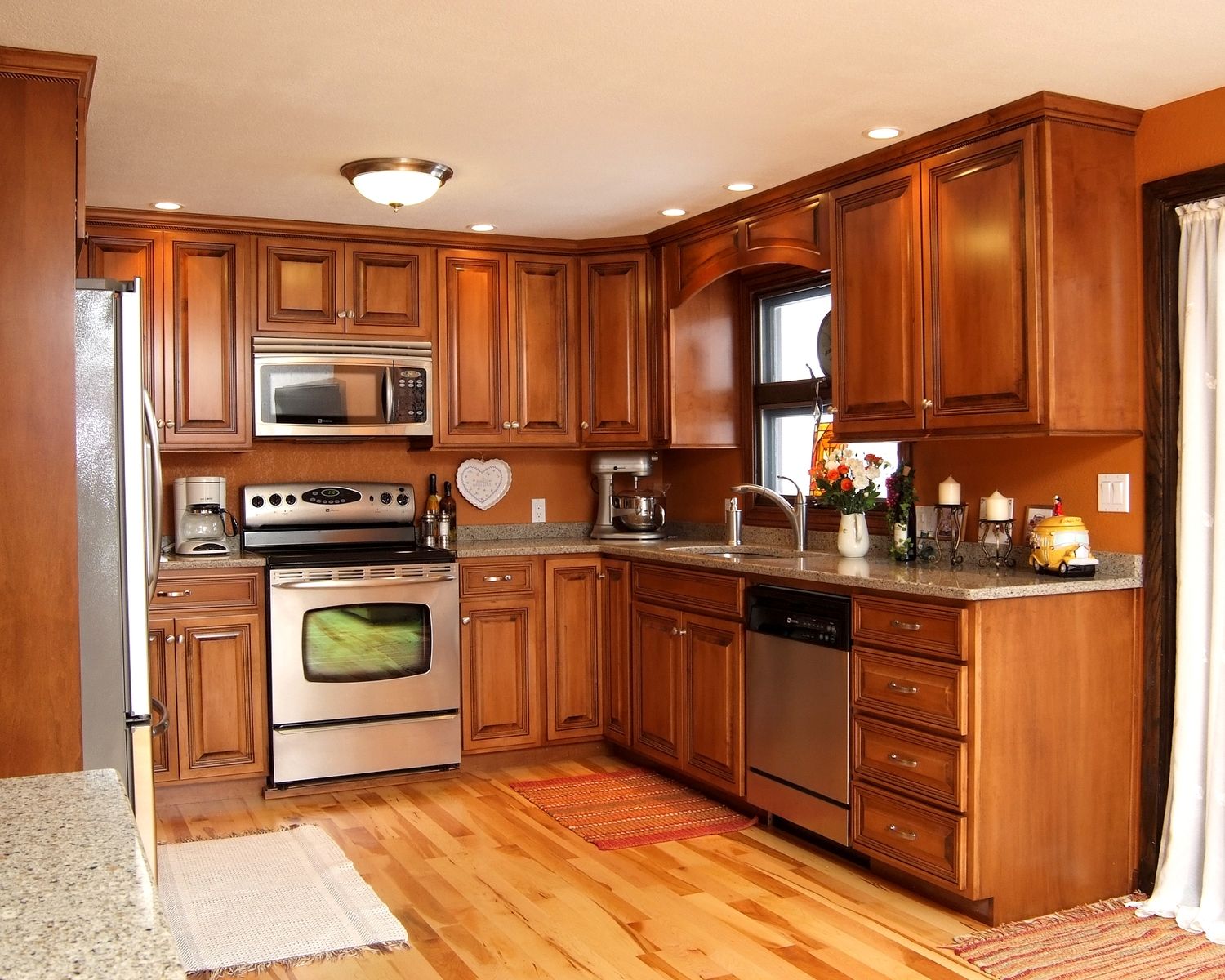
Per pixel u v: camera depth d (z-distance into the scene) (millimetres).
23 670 2658
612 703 4887
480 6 2475
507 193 4184
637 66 2855
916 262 3502
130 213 4402
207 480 4555
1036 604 3092
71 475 2691
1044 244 3098
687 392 4918
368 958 2869
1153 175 3221
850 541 4062
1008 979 2711
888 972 2760
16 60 2686
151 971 794
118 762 2725
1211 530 3096
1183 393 3133
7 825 1206
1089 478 3404
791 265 4562
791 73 2914
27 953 831
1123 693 3266
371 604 4500
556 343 5094
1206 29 2629
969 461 3775
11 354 2662
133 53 2736
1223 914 2994
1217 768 3018
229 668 4316
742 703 3943
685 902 3238
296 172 3863
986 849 3014
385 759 4520
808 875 3447
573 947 2930
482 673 4719
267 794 4363
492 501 5348
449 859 3619
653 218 4648
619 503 5172
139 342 2756
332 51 2738
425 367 4863
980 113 3238
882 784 3297
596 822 3996
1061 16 2551
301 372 4648
